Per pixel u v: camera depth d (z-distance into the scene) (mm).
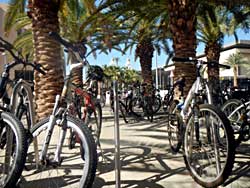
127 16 12477
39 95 7711
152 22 13641
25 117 3387
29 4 8125
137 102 10641
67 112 2621
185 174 3547
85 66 3102
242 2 9312
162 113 11344
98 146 4441
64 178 3354
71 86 3053
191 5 8070
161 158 4309
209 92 3400
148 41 17422
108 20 11430
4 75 2844
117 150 2834
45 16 7914
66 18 13961
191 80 7402
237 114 4422
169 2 8414
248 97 4641
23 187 3127
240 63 34781
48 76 7707
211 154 3234
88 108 4039
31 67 3416
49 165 2602
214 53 16234
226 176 2904
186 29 8070
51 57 7781
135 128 7457
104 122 8406
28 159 3686
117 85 2957
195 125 3293
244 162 3885
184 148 3379
